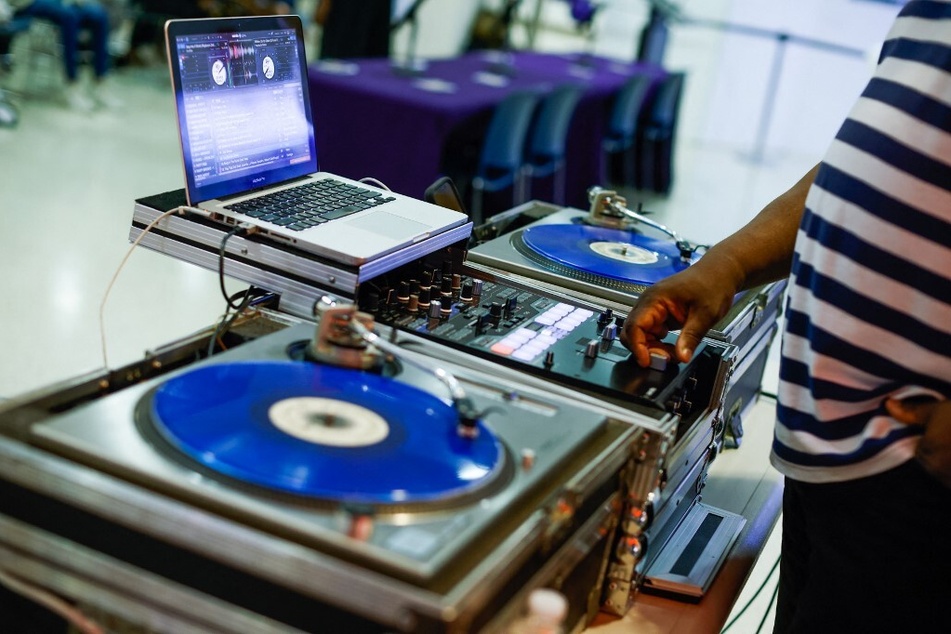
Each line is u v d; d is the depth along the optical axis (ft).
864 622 3.72
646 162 22.38
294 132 4.76
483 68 18.83
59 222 13.57
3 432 2.69
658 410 3.61
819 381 3.65
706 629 3.56
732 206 22.39
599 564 3.38
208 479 2.54
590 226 5.90
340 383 3.17
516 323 4.23
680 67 27.78
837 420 3.63
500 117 15.85
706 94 27.89
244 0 23.16
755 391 5.89
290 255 3.99
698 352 4.23
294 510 2.47
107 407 2.78
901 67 3.57
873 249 3.51
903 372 3.53
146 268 12.49
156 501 2.39
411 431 2.93
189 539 2.36
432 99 14.58
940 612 3.63
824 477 3.65
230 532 2.32
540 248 5.21
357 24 20.47
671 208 21.43
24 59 22.41
